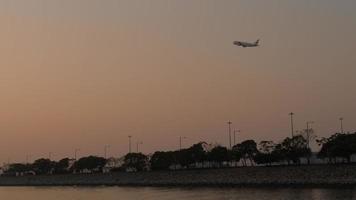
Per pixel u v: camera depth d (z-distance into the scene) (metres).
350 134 152.75
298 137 172.00
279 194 116.94
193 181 178.62
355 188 122.88
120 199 131.88
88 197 145.25
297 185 140.62
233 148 197.88
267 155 175.12
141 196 138.00
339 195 106.06
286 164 170.62
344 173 132.38
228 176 166.38
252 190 136.75
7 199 150.62
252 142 193.38
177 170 197.50
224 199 113.38
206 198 119.25
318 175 138.25
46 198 148.75
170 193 143.25
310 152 169.38
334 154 150.38
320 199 99.50
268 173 153.38
